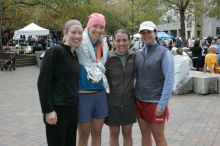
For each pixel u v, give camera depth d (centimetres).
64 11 2939
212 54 1572
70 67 409
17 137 712
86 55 455
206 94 1214
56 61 404
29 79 1770
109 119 494
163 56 468
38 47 3688
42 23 4116
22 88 1429
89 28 458
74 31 414
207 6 3055
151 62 471
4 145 660
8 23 3947
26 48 3722
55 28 4453
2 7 3153
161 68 471
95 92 466
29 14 3794
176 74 1213
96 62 462
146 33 470
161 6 3028
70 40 415
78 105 445
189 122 826
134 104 501
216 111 946
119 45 480
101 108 475
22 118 878
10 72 2188
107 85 477
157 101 476
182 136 711
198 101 1096
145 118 493
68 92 410
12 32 5078
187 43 2970
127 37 480
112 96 490
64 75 407
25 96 1220
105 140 686
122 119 494
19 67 2617
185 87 1225
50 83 400
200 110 960
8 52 3231
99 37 464
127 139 515
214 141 677
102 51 471
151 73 474
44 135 724
